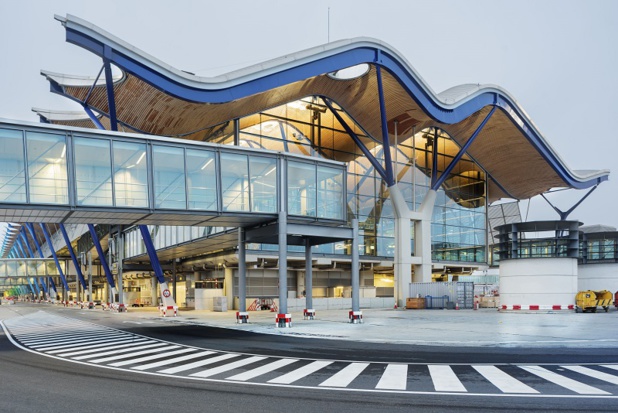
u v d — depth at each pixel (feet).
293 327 83.82
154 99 116.06
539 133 175.63
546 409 27.78
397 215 162.30
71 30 92.32
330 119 159.94
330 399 30.48
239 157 85.20
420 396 31.12
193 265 185.98
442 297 151.43
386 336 66.49
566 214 216.74
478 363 43.68
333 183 96.27
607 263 136.77
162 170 78.33
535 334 66.59
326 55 123.75
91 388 34.76
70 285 369.71
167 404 29.66
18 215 75.41
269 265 154.51
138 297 277.03
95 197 72.90
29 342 69.51
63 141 71.77
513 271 123.34
